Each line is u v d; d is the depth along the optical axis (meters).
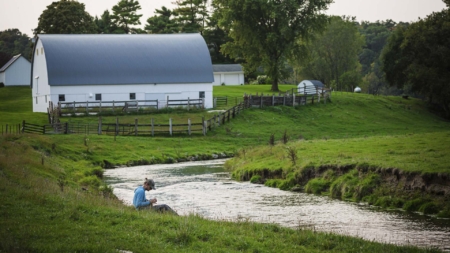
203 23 149.38
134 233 15.66
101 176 39.56
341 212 25.75
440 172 26.66
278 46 95.62
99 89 75.69
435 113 93.19
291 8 92.81
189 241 15.39
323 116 77.75
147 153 52.25
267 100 77.62
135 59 78.88
